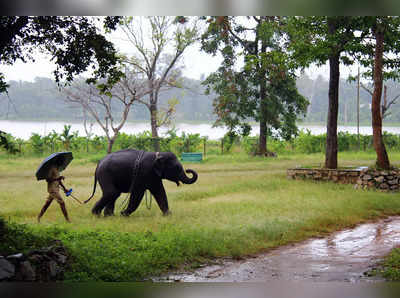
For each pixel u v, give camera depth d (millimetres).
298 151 40375
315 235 9648
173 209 12102
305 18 18141
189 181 11438
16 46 8344
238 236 8742
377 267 7031
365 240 9133
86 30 8430
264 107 32750
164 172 11266
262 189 16484
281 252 8164
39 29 8281
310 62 18312
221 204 12820
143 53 33781
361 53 18297
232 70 32531
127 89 32625
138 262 6871
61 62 8617
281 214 11195
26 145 35406
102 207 11219
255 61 20234
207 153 38594
